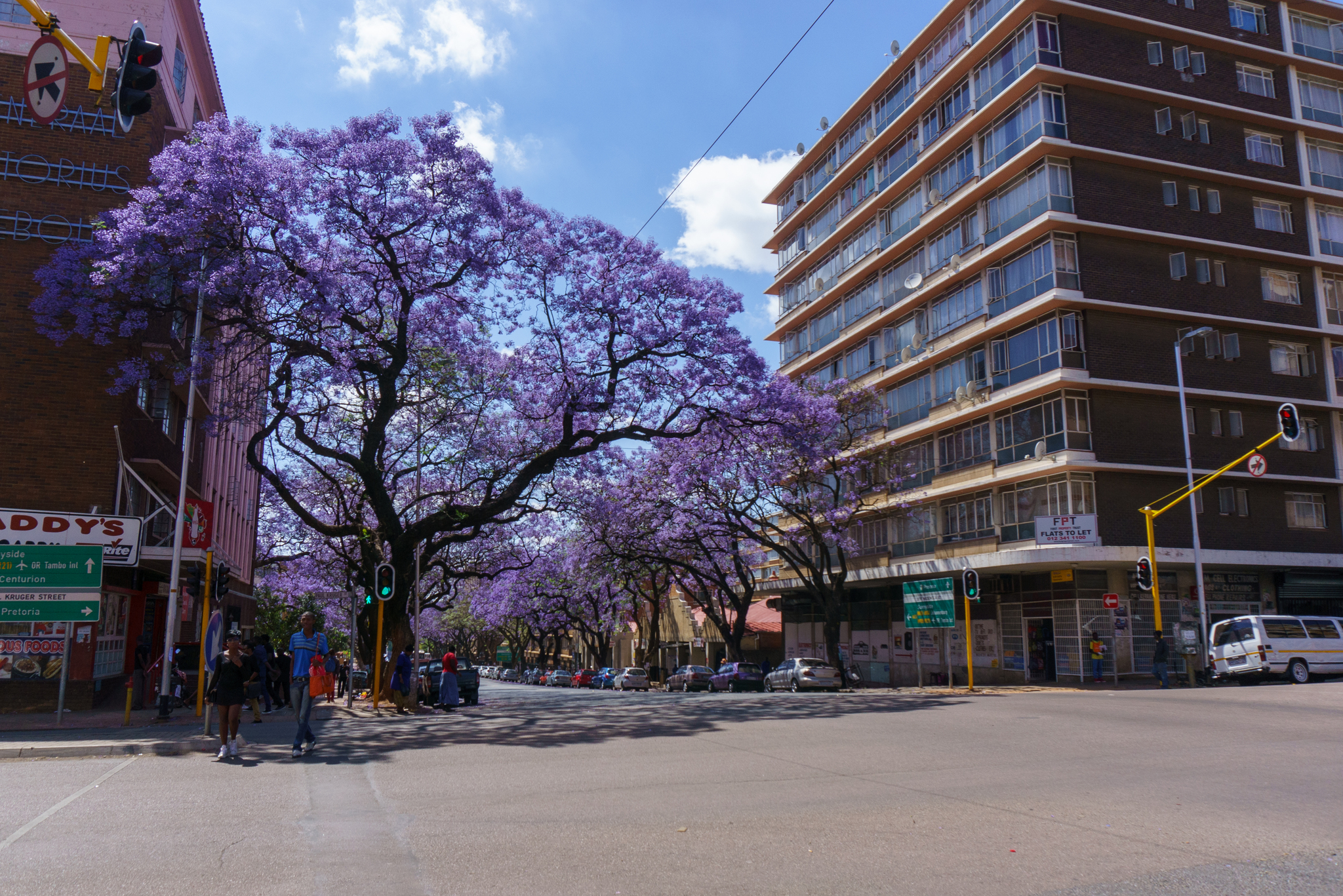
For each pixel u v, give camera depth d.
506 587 58.28
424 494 29.23
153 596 28.61
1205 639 29.22
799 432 27.36
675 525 39.84
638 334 24.39
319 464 32.66
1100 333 32.72
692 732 14.91
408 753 12.66
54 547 17.14
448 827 7.45
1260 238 35.88
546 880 5.87
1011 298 34.66
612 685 55.22
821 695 27.45
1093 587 32.50
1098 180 33.69
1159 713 16.47
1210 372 34.12
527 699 34.75
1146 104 35.00
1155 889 5.67
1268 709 17.16
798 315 52.16
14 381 22.11
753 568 52.28
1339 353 36.78
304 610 44.16
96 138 23.47
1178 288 34.12
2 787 9.64
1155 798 8.51
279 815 7.96
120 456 22.27
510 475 30.02
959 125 37.50
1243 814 7.77
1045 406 32.97
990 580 36.06
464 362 27.23
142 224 19.53
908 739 13.21
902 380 41.88
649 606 71.31
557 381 25.16
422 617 68.62
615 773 10.39
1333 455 35.88
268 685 23.31
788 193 55.00
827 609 37.44
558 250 23.47
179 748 13.38
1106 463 31.95
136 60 9.23
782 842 6.90
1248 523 33.88
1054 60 34.00
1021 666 34.72
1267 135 36.94
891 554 41.88
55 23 8.99
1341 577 35.09
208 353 20.67
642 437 25.45
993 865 6.20
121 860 6.32
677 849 6.69
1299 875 5.95
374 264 22.00
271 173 19.98
